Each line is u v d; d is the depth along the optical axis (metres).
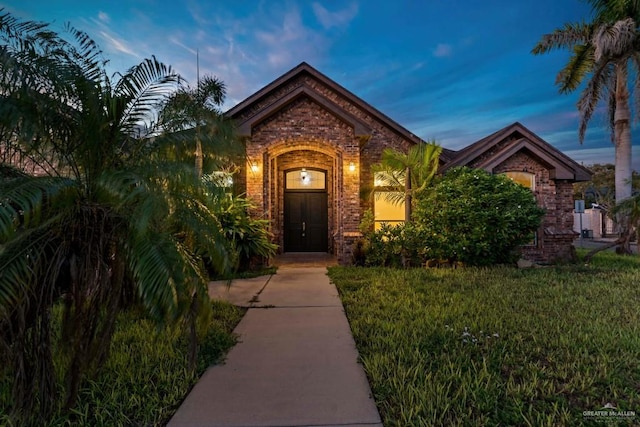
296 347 3.97
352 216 10.12
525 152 11.23
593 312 4.97
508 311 5.02
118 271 2.74
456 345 3.82
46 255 2.50
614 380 3.00
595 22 12.49
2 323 2.28
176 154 3.48
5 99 2.42
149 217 2.40
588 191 30.91
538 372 3.16
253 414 2.63
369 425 2.51
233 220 8.80
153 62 3.24
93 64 2.93
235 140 4.32
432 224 9.05
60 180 2.53
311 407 2.73
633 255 11.78
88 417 2.59
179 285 2.51
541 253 10.97
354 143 10.17
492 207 8.62
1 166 2.83
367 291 6.50
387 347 3.83
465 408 2.65
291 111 10.13
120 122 3.01
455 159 11.95
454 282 7.16
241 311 5.49
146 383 3.01
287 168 12.63
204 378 3.22
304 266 10.05
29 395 2.42
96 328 2.71
